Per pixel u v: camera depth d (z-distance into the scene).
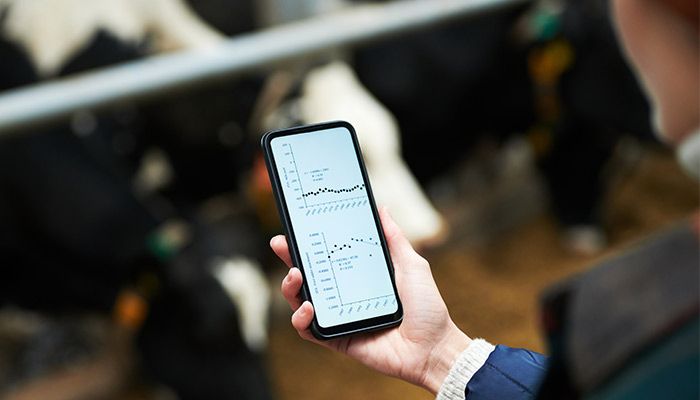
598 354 0.59
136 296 2.19
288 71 2.37
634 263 0.60
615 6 0.71
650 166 3.36
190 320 2.14
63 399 2.37
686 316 0.57
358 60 2.62
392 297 0.91
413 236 2.26
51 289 2.29
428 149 2.83
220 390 2.16
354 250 0.92
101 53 2.15
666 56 0.67
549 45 2.59
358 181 0.95
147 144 2.48
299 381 2.43
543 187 3.14
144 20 2.22
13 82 2.16
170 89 1.63
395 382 2.43
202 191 2.55
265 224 2.25
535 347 2.49
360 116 2.32
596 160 2.93
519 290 2.76
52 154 2.19
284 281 0.90
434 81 2.69
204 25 2.54
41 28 2.14
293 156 0.94
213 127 2.45
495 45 2.73
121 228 2.20
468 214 3.04
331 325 0.90
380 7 2.53
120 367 2.43
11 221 2.23
